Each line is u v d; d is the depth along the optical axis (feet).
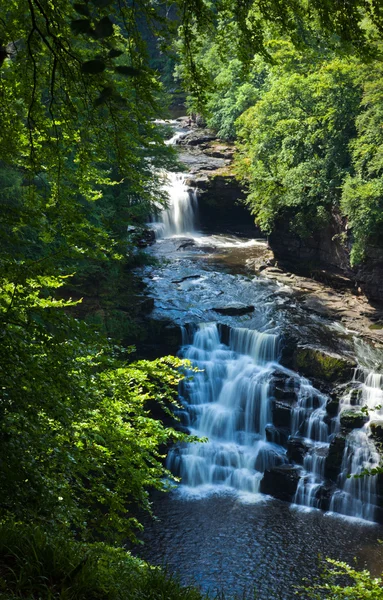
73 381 30.17
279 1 27.30
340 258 120.57
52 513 26.86
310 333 102.27
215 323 104.53
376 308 111.34
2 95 32.50
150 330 103.24
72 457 31.50
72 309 99.35
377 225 107.55
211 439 95.04
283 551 71.46
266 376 96.22
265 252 144.56
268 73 164.66
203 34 28.96
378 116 106.93
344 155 118.32
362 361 93.20
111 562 24.04
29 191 36.37
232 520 77.77
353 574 33.42
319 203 123.34
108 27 11.52
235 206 163.12
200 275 127.44
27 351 27.43
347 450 83.15
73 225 34.81
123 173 35.06
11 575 19.43
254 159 135.64
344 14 25.98
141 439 38.75
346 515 80.12
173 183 163.84
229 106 183.93
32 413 26.02
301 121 124.47
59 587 19.76
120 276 113.19
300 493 82.74
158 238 154.40
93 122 31.35
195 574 66.69
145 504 36.96
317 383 93.09
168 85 226.17
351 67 108.58
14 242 29.81
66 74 27.30
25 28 27.68
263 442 92.89
